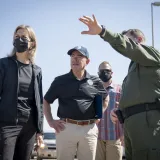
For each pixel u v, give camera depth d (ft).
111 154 19.54
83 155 15.46
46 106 16.12
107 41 10.87
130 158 12.44
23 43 13.26
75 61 15.65
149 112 11.36
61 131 15.34
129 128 11.73
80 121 15.34
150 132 11.22
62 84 15.66
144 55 11.32
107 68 20.06
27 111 13.28
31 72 13.60
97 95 15.85
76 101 15.44
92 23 10.61
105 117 19.61
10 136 12.80
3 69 13.10
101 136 19.62
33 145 13.69
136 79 11.84
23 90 13.23
